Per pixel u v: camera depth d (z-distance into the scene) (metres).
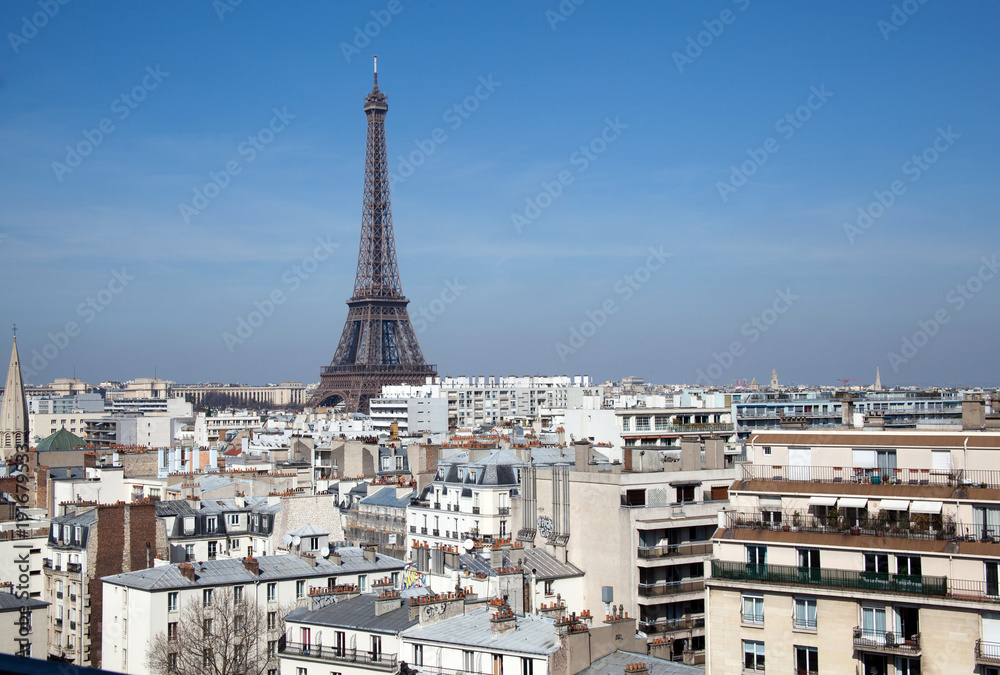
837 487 131.12
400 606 160.12
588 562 184.12
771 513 134.38
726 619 131.12
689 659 160.00
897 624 119.81
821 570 125.31
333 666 155.62
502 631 144.50
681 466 193.00
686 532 181.50
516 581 166.12
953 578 118.06
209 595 186.12
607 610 178.25
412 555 196.88
